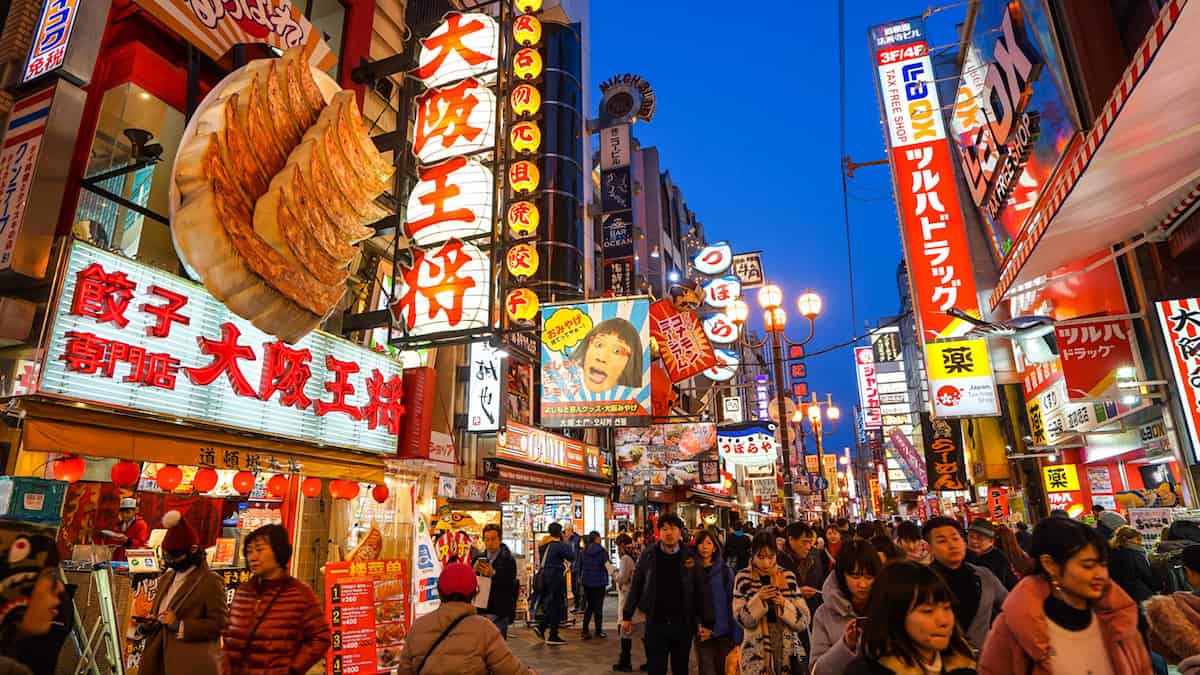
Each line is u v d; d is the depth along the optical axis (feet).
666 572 20.01
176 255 26.04
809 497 161.07
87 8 21.97
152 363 21.68
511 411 57.72
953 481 59.47
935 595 7.51
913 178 47.67
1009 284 33.53
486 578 28.58
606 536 76.07
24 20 22.71
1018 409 55.88
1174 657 11.49
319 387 29.14
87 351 19.75
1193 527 23.43
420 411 35.17
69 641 19.13
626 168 92.43
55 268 19.66
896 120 49.39
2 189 20.24
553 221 63.72
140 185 25.07
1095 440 43.21
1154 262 31.78
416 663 11.91
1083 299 38.60
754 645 16.79
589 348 47.16
